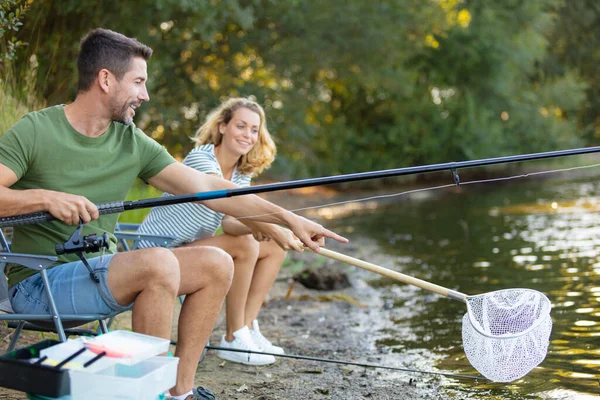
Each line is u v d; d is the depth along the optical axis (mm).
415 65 19375
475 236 9461
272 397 3637
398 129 19375
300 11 14062
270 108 14516
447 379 3930
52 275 3033
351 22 14352
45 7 7855
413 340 4762
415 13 15555
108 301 2936
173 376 2553
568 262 7098
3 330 4262
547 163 20672
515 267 7047
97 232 3203
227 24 13242
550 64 23344
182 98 13258
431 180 19406
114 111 3119
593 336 4555
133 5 10359
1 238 3188
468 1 19656
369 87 17250
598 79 24266
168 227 4152
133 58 3115
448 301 5934
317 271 6609
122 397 2355
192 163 4270
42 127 3037
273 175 15594
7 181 2955
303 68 14734
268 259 4383
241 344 4238
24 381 2389
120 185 3240
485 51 19609
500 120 20672
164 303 2900
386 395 3682
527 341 3072
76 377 2357
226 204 3508
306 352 4527
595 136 24625
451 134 19547
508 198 14375
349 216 13180
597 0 23109
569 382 3768
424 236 9875
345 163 18938
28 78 5910
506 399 3580
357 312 5672
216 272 3092
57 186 3074
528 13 20125
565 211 11406
